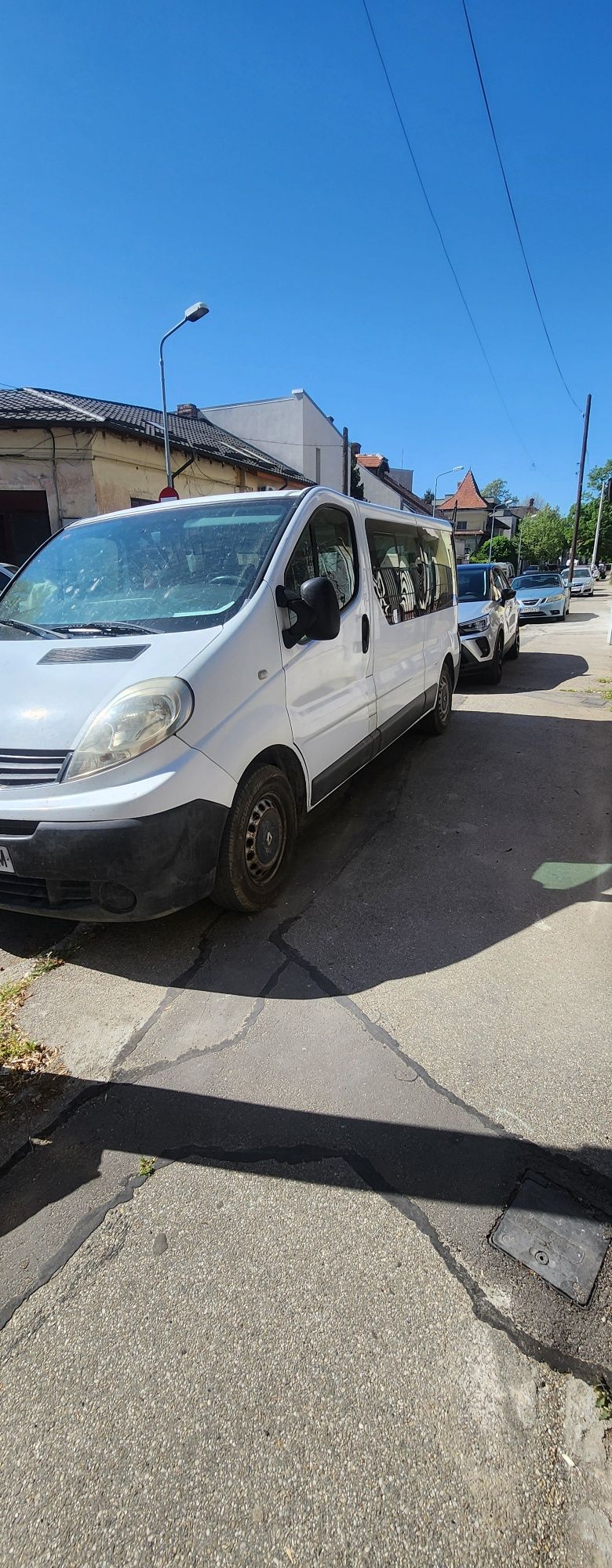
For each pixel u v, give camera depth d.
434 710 6.24
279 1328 1.56
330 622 3.18
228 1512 1.26
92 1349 1.54
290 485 24.20
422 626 5.59
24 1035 2.55
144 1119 2.16
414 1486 1.28
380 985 2.74
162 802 2.47
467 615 8.83
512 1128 2.06
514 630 11.25
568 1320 1.55
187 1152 2.03
